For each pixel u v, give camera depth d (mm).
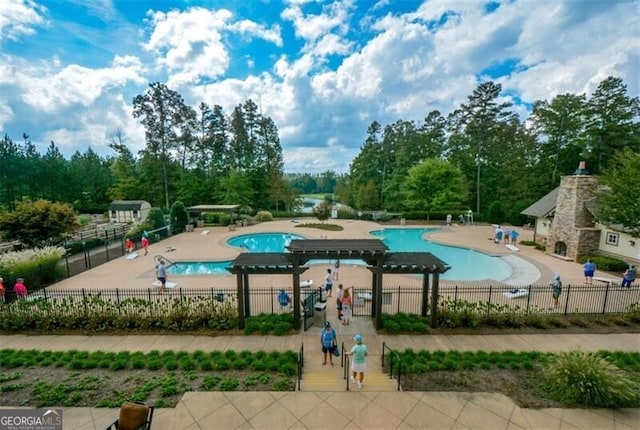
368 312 12758
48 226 21000
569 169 37688
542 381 7801
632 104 33438
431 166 41625
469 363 8617
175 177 48438
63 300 11586
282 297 12703
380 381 7879
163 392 7250
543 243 25781
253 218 41812
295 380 7914
